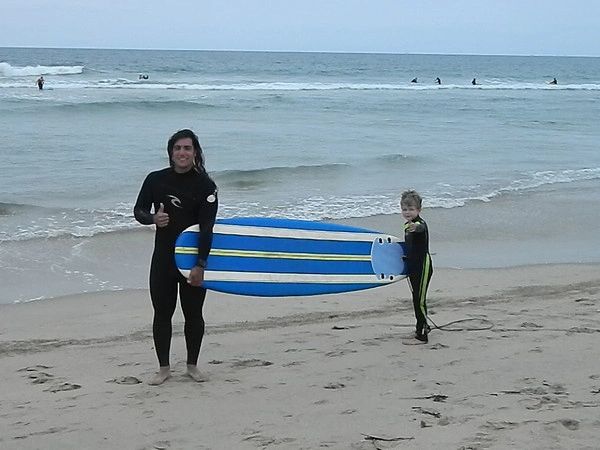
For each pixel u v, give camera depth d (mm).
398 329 6914
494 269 10344
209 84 52906
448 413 4285
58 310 8148
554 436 3852
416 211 6137
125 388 5039
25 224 12156
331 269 5918
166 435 4055
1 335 7137
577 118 36812
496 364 5469
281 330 7043
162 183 4789
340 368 5469
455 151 23047
